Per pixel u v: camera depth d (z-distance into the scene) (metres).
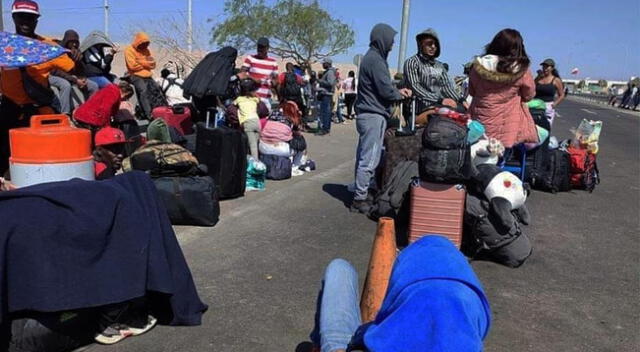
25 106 5.41
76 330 3.16
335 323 1.97
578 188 8.11
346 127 16.62
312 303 3.89
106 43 8.55
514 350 3.37
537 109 7.55
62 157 3.89
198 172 5.66
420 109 6.59
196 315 3.56
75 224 2.97
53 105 6.05
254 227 5.57
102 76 8.56
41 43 4.49
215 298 3.91
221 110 7.88
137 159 5.45
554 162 7.69
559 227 6.09
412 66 6.43
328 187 7.50
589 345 3.48
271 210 6.22
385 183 6.02
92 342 3.29
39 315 2.99
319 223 5.80
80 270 3.01
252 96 7.63
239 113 7.41
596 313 3.95
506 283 4.43
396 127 6.76
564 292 4.30
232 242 5.10
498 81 5.84
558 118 26.80
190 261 4.58
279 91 12.50
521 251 4.71
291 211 6.22
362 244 5.19
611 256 5.20
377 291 3.12
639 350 3.45
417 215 4.91
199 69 7.50
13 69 5.22
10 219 2.83
